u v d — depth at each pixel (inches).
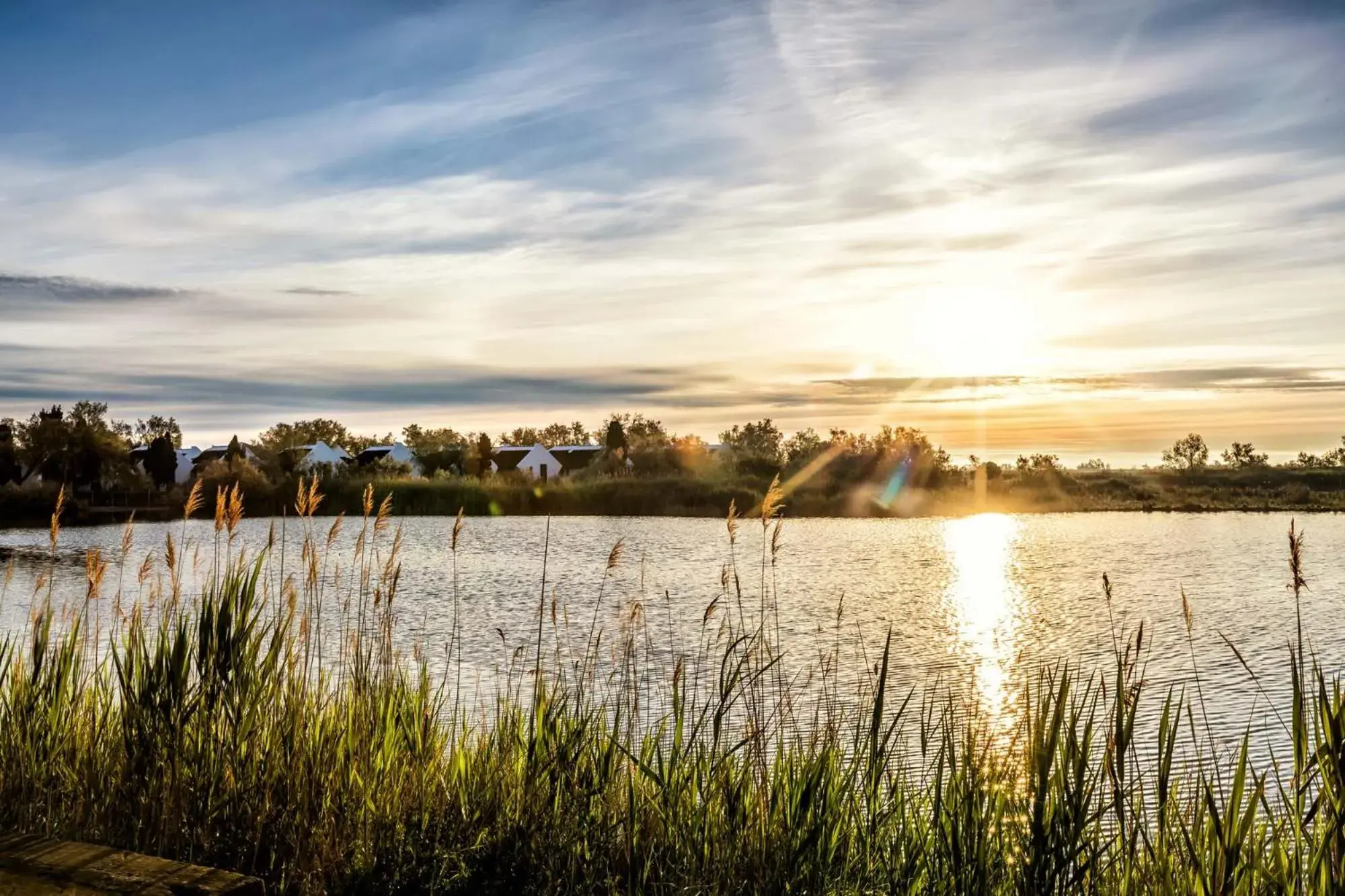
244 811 225.9
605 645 714.2
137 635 265.3
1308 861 193.2
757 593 1232.8
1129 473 3823.8
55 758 248.4
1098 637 921.5
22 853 156.1
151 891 141.3
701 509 2726.4
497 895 208.8
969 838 211.5
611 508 2733.8
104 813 225.6
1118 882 210.2
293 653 280.2
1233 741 478.9
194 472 3245.6
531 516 2618.1
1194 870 194.2
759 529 2274.9
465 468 3870.6
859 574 1460.4
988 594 1245.1
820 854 214.8
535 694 274.7
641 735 298.0
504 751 253.1
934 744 272.5
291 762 232.4
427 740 260.1
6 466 2896.2
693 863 214.8
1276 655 791.7
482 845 218.8
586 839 223.1
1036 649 852.0
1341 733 186.9
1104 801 241.8
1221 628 951.0
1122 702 206.7
